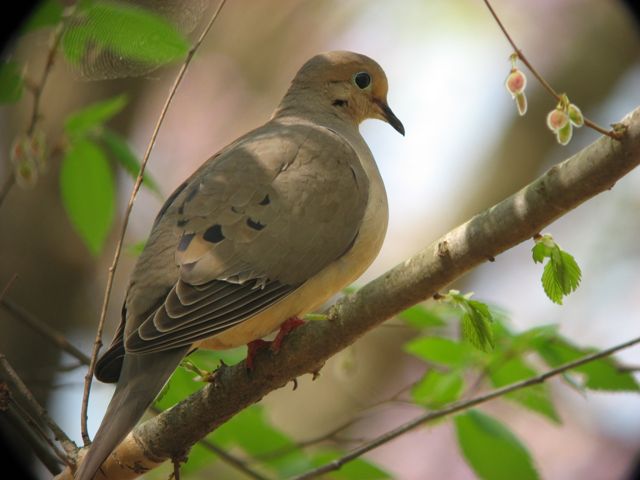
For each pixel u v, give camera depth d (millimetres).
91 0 7746
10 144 13977
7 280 13633
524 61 6918
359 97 11492
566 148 16703
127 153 9695
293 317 8617
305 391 15953
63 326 13953
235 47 18422
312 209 8977
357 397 15258
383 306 7613
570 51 17094
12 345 13539
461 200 16906
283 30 18562
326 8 18719
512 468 9531
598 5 17297
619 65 16953
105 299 7855
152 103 17797
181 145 17859
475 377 10672
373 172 9914
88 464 6957
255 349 8172
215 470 13516
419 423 8977
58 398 13672
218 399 8102
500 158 16812
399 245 17234
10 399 7801
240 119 18094
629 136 6660
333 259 9023
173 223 8727
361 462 9953
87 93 13938
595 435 17141
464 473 16109
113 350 8211
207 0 8117
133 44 7715
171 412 8172
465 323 7617
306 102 11305
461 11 18312
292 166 9164
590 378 9539
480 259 7277
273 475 10648
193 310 8125
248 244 8609
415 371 15953
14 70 8227
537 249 7273
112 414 7453
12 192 13836
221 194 8844
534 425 17188
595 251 18219
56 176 13820
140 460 8227
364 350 15984
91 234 9867
